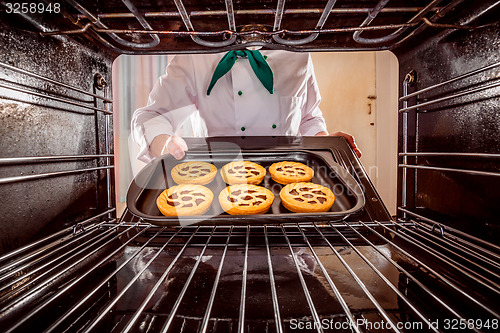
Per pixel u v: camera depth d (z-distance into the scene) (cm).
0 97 39
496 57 42
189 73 106
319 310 32
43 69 47
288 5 46
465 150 49
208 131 112
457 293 34
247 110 104
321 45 60
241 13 47
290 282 37
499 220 43
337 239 50
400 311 31
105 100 62
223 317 30
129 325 26
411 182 64
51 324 30
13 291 34
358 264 42
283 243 49
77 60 56
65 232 50
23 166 43
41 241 42
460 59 49
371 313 31
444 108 54
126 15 48
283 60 107
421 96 61
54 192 49
